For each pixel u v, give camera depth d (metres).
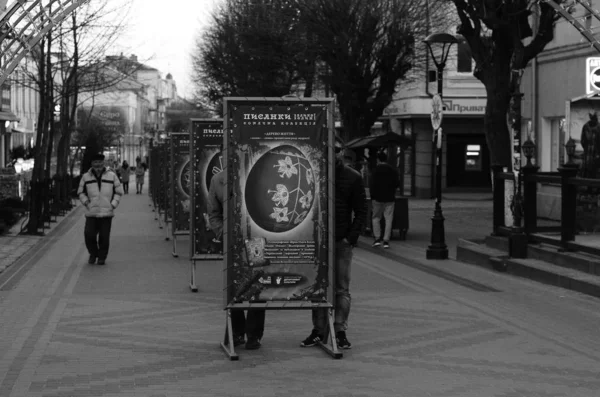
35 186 29.52
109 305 14.66
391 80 36.25
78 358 10.66
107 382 9.50
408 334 12.17
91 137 64.56
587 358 10.71
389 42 35.12
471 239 22.73
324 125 10.89
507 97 23.42
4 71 19.84
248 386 9.36
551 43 34.06
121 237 28.42
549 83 34.66
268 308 10.91
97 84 42.56
